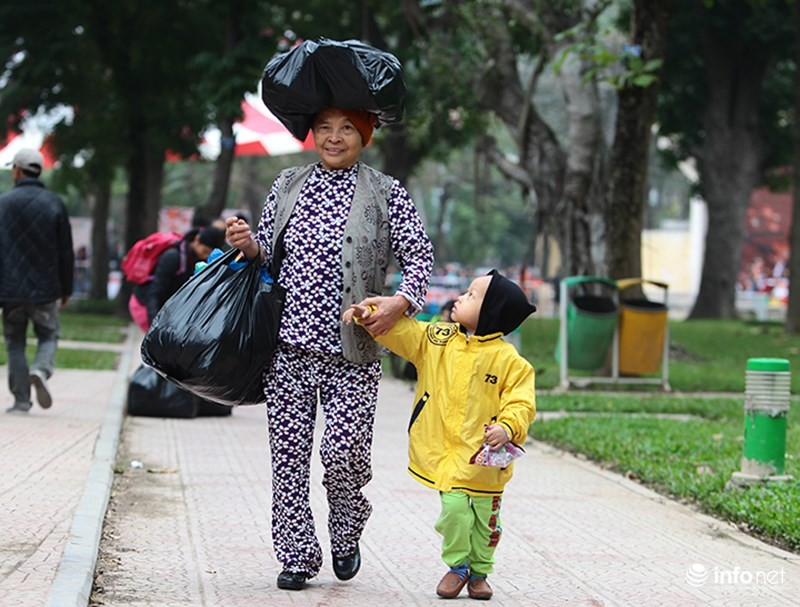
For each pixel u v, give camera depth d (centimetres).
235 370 678
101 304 4006
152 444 1241
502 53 2712
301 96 676
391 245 693
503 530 897
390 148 3803
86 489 909
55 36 3338
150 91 3569
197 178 7600
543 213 2572
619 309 1983
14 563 680
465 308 680
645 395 1914
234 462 1146
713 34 4125
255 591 683
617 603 700
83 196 4050
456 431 676
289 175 699
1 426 1237
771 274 6906
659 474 1113
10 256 1283
